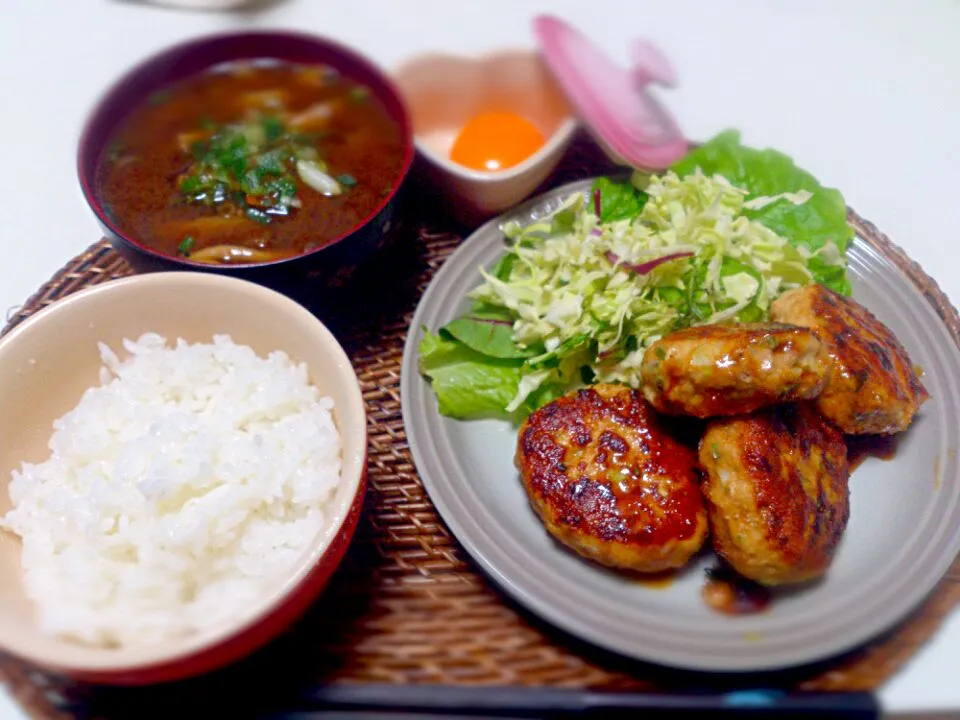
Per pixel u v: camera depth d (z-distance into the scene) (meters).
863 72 0.38
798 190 0.30
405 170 0.26
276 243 0.26
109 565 0.19
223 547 0.20
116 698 0.20
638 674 0.20
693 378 0.22
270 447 0.21
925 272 0.30
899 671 0.20
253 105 0.29
